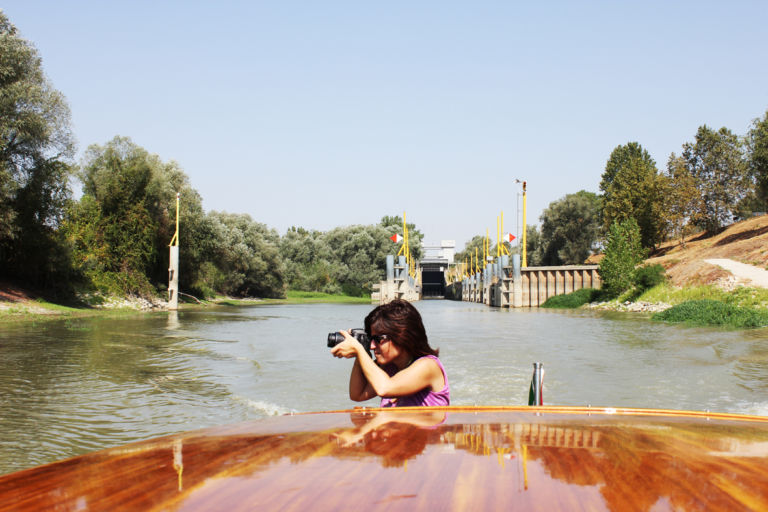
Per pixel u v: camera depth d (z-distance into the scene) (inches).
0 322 917.2
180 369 432.5
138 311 1392.7
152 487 34.4
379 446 45.0
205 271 1998.0
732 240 1985.7
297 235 3558.1
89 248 1449.3
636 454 41.3
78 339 660.7
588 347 604.7
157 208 1631.4
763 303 1068.5
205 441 50.0
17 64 1096.8
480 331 872.9
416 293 3353.8
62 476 38.0
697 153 2488.9
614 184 2716.5
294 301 2783.0
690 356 512.1
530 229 3715.6
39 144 1120.2
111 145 1555.1
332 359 497.7
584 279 2124.8
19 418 266.4
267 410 287.6
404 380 100.4
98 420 263.6
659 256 2343.8
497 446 44.4
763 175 1748.3
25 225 1141.7
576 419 61.6
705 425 57.7
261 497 31.6
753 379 379.6
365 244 3378.4
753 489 32.4
